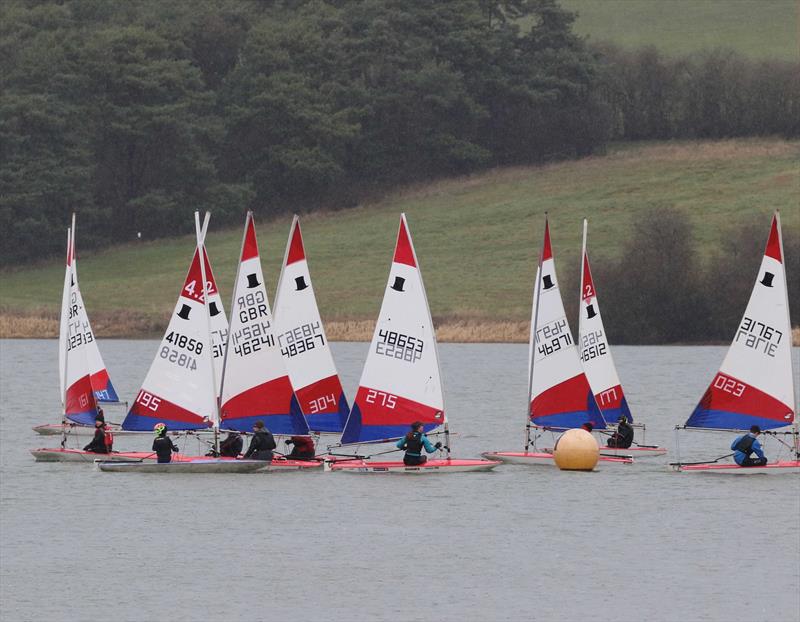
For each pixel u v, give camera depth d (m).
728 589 146.88
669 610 139.25
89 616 137.50
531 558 159.88
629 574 152.62
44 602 142.12
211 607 140.38
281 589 146.62
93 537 169.25
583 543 166.88
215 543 166.50
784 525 176.00
